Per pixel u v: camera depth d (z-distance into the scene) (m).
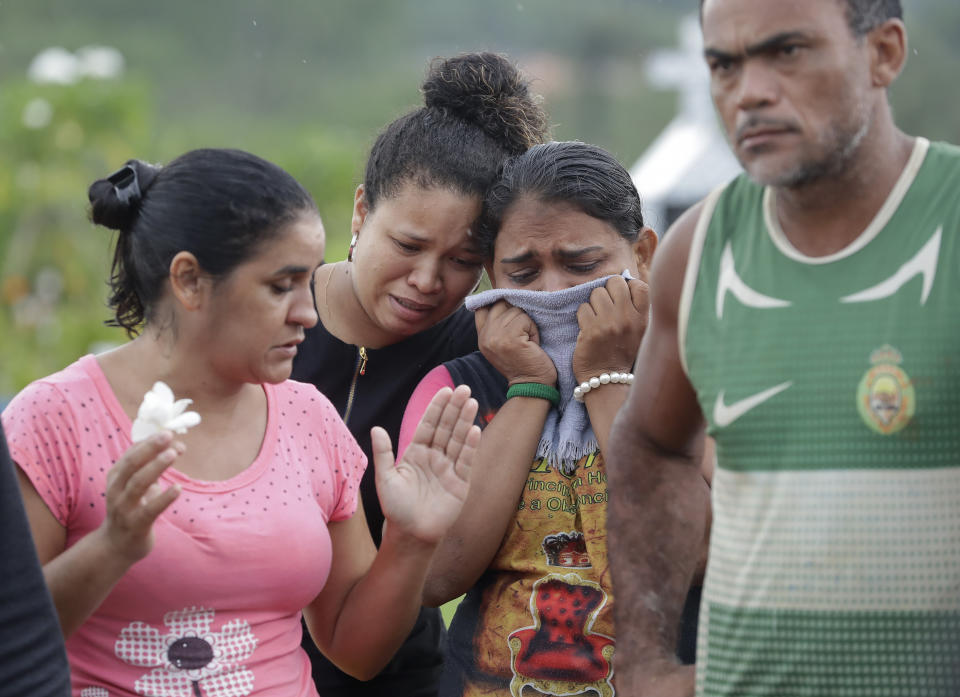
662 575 2.68
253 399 2.92
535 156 3.28
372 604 2.96
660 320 2.62
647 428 2.69
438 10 34.62
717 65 2.35
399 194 3.32
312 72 30.48
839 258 2.32
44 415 2.68
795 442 2.30
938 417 2.22
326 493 2.96
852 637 2.26
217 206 2.69
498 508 3.07
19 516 2.41
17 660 2.36
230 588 2.71
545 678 2.97
